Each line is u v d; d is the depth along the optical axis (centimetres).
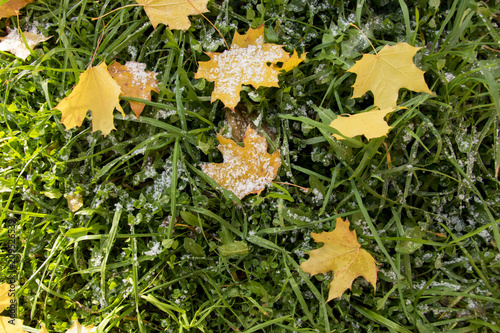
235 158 72
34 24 76
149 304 73
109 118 71
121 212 72
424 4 74
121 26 76
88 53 74
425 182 74
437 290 73
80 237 72
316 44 75
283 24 74
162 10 72
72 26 75
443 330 73
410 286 72
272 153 73
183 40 73
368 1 76
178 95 72
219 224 74
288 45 73
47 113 74
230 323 72
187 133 72
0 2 73
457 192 74
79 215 73
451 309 73
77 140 75
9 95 77
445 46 73
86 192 73
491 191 75
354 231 70
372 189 74
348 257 70
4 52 76
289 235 74
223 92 71
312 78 73
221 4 75
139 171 75
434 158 73
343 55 73
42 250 75
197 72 71
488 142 75
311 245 73
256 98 72
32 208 75
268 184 72
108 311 72
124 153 74
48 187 73
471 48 72
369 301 73
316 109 73
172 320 73
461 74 72
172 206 70
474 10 72
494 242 74
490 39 75
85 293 73
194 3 72
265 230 72
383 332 73
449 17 72
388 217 75
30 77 76
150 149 73
